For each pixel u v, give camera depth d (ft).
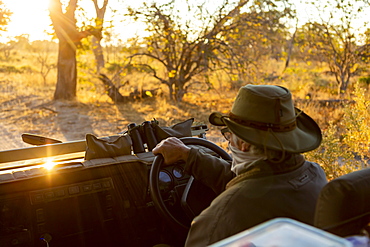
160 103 39.88
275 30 37.91
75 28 44.98
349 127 16.15
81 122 33.91
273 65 55.36
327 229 4.62
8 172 8.00
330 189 4.66
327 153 14.38
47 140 11.32
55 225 7.84
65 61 46.06
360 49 38.42
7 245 7.45
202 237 5.62
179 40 39.68
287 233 3.04
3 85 56.24
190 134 9.64
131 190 8.52
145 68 42.83
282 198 5.53
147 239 8.79
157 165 7.47
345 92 38.14
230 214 5.54
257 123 5.72
